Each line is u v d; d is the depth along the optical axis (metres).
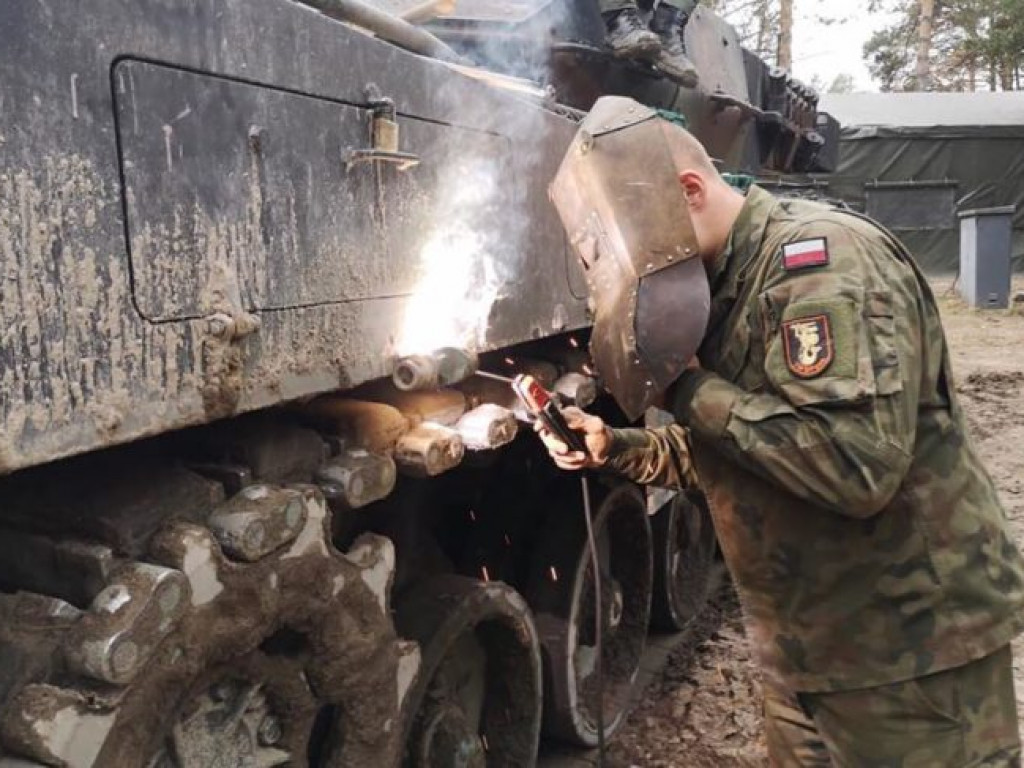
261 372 1.32
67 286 1.03
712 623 4.34
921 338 1.67
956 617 1.69
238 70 1.26
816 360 1.52
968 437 1.77
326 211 1.45
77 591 1.24
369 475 1.55
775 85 5.46
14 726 1.10
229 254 1.26
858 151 18.23
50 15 1.01
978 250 15.08
